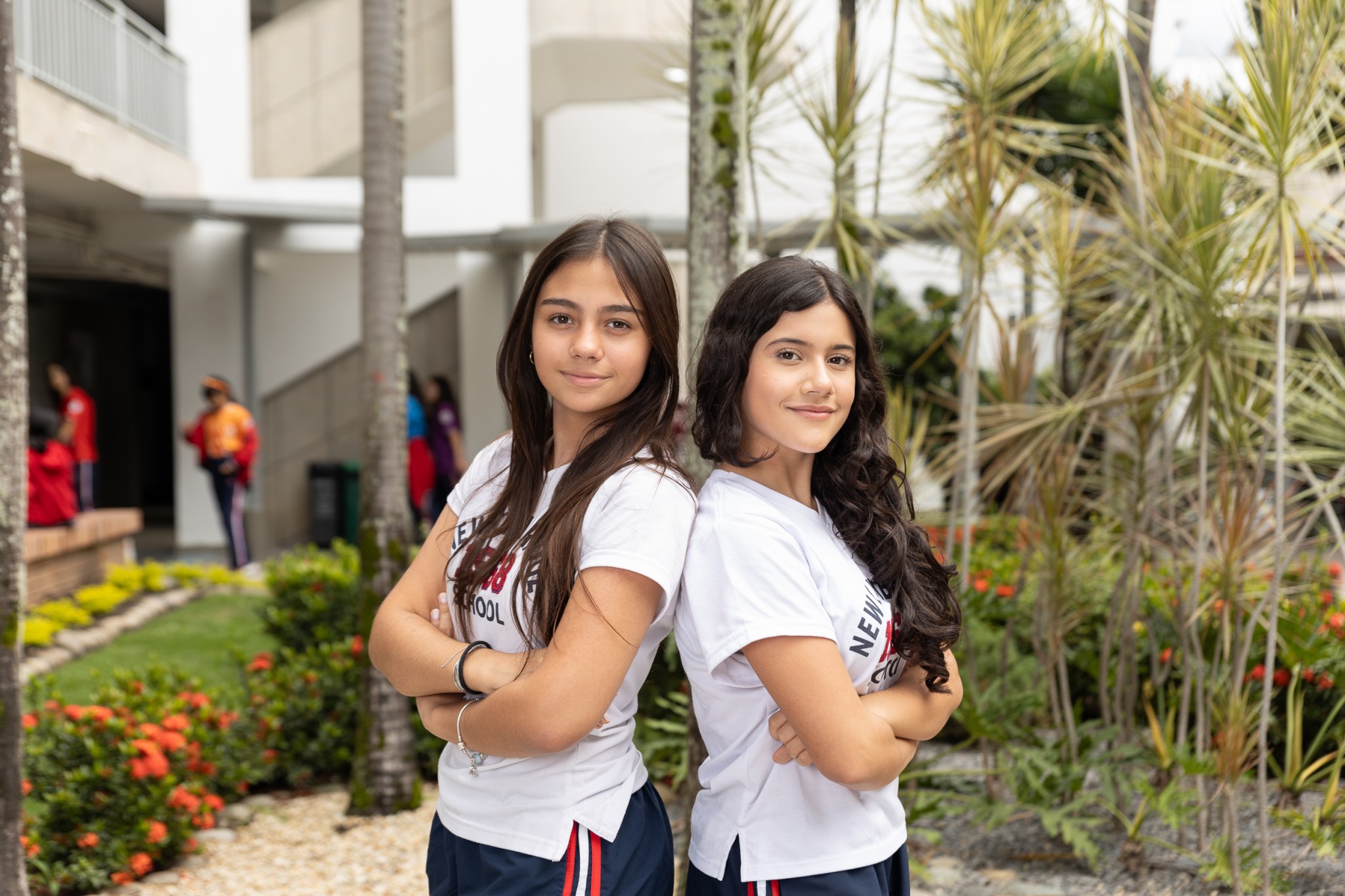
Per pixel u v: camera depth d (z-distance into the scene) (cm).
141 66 987
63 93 823
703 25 228
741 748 141
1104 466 341
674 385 145
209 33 1065
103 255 1102
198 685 378
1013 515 383
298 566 555
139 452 1662
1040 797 301
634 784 144
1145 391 297
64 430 857
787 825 137
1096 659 368
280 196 1069
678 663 372
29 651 562
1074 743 312
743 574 134
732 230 230
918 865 301
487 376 1072
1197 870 289
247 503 1080
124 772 305
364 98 354
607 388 140
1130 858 291
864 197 354
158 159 993
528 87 1055
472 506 158
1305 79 232
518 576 139
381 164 352
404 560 361
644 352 141
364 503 357
